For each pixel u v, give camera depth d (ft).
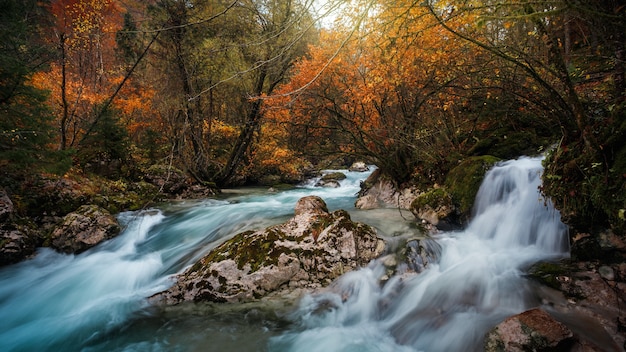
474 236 17.92
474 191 19.69
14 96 22.15
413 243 16.72
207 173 48.26
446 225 19.95
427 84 25.27
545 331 8.32
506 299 11.39
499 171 18.90
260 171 63.77
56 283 17.31
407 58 23.53
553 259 13.32
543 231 14.87
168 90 43.24
